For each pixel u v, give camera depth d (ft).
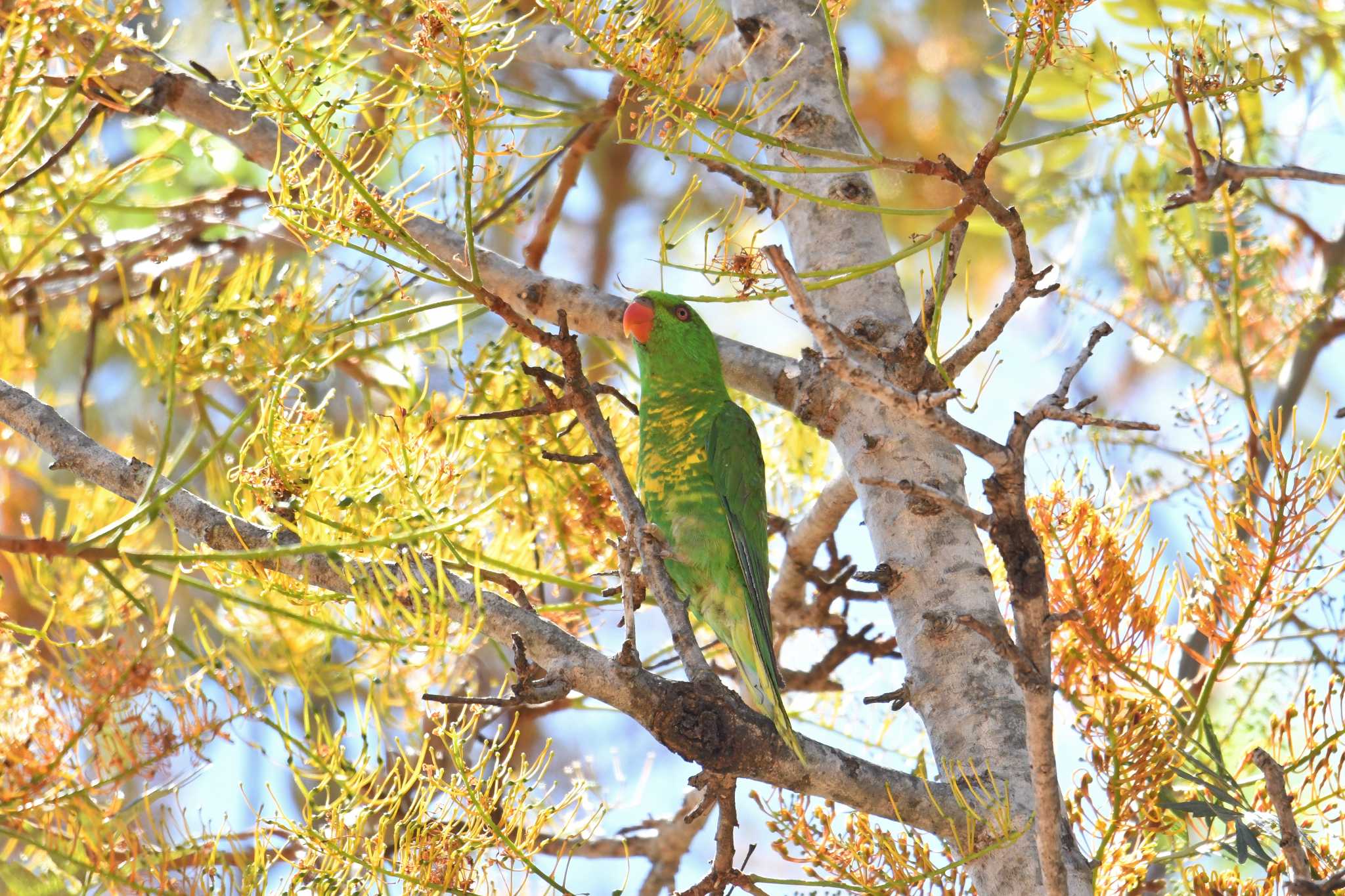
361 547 17.93
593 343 38.78
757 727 21.02
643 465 30.09
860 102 51.31
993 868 21.86
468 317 29.55
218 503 26.37
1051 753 17.16
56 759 20.79
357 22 25.54
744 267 22.71
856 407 25.99
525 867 21.77
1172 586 25.46
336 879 21.35
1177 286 37.24
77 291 37.73
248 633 25.86
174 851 21.94
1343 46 34.01
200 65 27.94
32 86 21.86
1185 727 24.43
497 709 31.94
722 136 25.62
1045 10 19.36
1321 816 24.09
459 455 27.76
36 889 21.79
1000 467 15.99
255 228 37.04
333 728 29.01
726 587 29.17
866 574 24.52
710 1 23.63
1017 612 16.49
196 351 28.81
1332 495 28.45
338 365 32.40
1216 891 23.53
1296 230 37.45
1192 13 32.78
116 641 22.33
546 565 31.99
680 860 32.83
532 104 45.52
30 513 45.57
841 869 21.42
